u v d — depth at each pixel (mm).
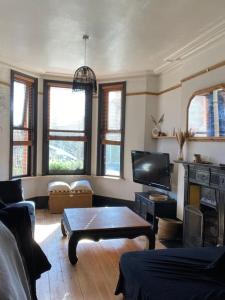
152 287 1897
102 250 3643
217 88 3357
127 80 5551
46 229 4375
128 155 5574
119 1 2684
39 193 5699
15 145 5168
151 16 2984
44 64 4965
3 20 3152
